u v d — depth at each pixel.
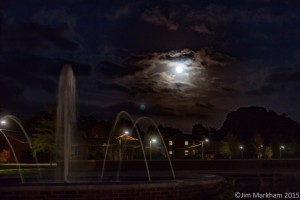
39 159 61.84
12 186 14.55
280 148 86.69
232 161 41.56
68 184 14.80
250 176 30.23
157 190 15.59
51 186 14.57
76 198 14.59
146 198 15.33
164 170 40.19
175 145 85.38
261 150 86.62
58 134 47.53
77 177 26.30
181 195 16.23
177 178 22.33
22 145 65.19
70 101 22.89
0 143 50.94
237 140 84.19
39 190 14.56
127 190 15.02
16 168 41.72
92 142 58.38
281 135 91.81
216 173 33.09
